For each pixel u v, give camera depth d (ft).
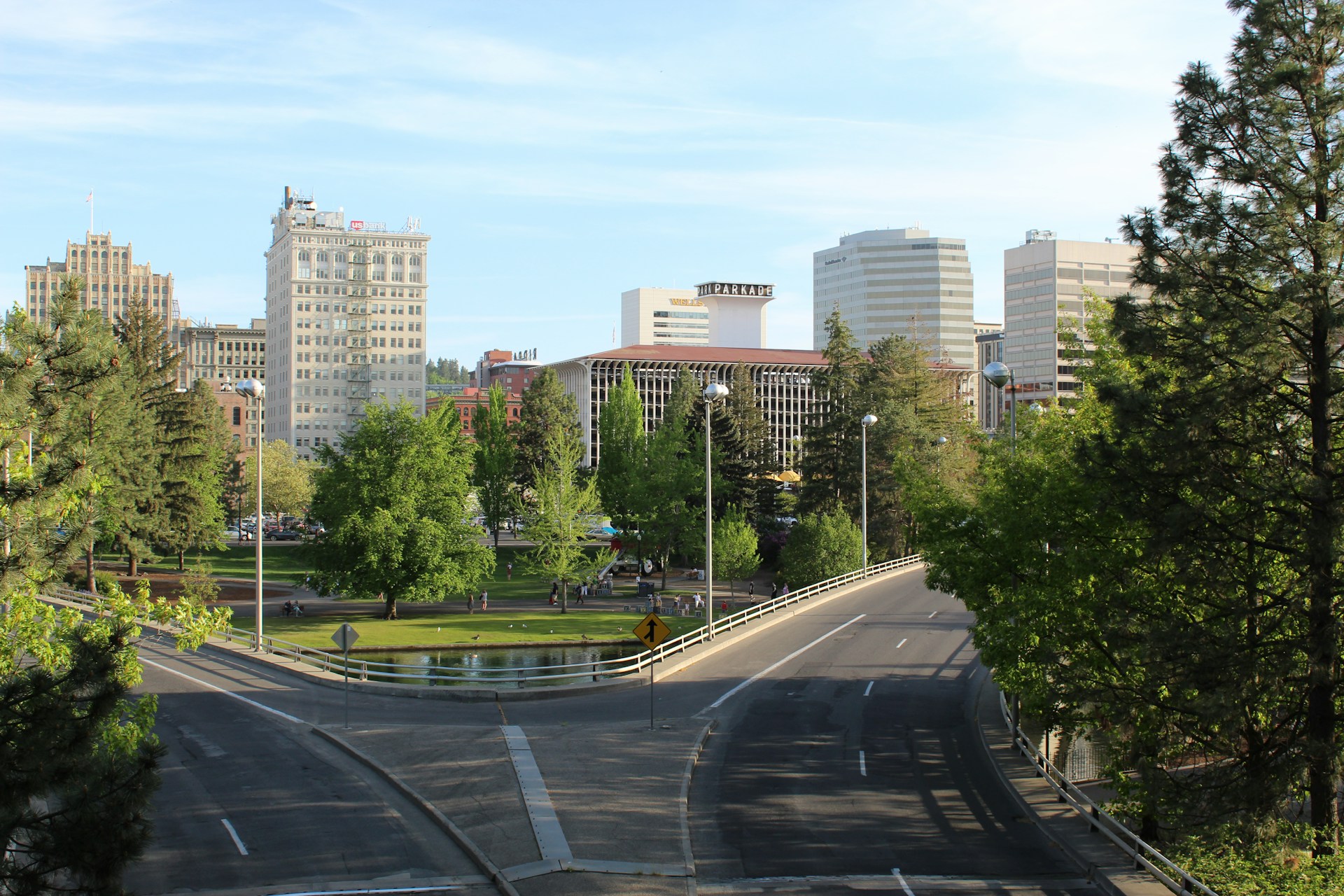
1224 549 72.13
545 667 107.55
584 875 57.21
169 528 254.68
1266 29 70.18
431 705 102.53
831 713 101.45
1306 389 71.61
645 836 64.13
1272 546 70.03
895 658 130.31
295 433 638.53
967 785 78.59
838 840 65.26
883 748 89.10
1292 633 71.61
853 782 78.64
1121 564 79.51
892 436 256.52
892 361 295.89
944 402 305.32
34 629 52.42
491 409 332.39
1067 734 91.25
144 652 130.62
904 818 70.23
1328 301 68.39
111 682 42.60
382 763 79.66
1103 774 85.10
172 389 273.54
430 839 64.28
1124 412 73.26
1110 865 60.13
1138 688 74.28
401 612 206.28
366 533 182.70
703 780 78.38
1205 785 70.44
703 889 56.54
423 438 194.90
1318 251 68.33
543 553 219.00
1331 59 69.92
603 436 293.84
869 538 258.37
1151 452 72.64
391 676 108.37
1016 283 620.08
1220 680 67.46
